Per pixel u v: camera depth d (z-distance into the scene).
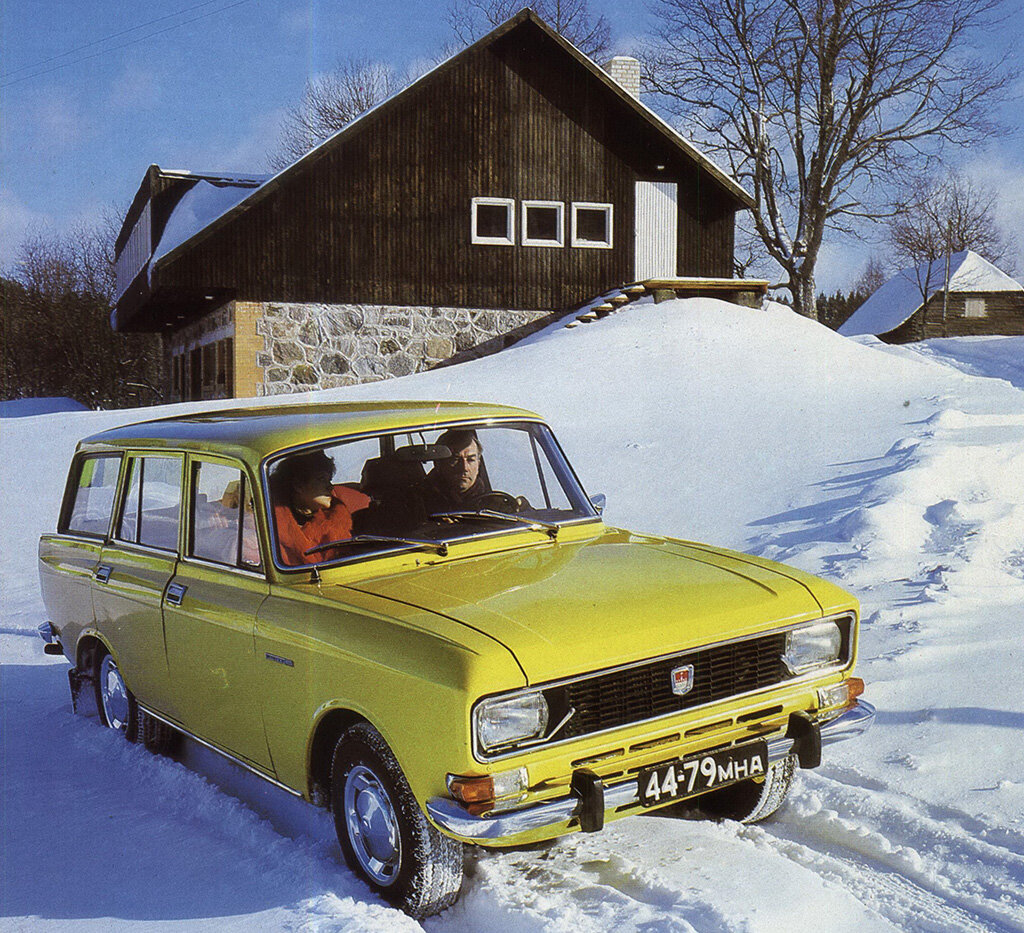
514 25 22.95
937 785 3.94
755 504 8.80
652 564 3.87
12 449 14.03
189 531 4.38
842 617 3.70
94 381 43.44
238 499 4.04
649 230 24.52
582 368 16.48
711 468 10.19
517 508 4.35
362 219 22.44
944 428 10.55
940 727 4.39
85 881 3.69
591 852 3.68
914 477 8.34
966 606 5.73
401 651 3.16
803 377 15.41
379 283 22.64
